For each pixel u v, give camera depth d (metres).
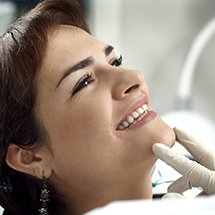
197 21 2.73
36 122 1.05
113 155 1.02
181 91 2.29
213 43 2.68
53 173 1.10
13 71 1.02
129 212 0.62
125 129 1.03
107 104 1.02
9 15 1.96
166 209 0.62
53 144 1.05
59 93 1.02
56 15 1.15
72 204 1.14
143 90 1.09
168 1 2.75
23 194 1.18
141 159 1.03
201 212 0.62
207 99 2.79
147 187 1.09
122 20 2.85
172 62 2.84
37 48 1.02
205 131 1.97
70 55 1.03
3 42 1.06
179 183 1.12
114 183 1.07
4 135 1.07
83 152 1.03
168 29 2.80
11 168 1.14
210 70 2.74
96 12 2.76
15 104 1.04
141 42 2.86
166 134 1.04
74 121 1.01
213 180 0.97
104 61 1.08
